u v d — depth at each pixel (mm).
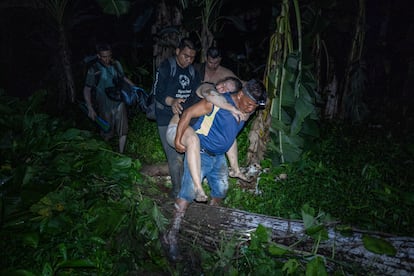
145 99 5875
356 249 3375
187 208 3936
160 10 7160
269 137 5621
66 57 8336
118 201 4070
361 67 7578
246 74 9406
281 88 5332
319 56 7844
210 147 3760
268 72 5461
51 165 4297
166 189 5359
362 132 7137
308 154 5633
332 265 3422
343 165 5555
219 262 3551
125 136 6043
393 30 9594
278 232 3619
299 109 5254
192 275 3670
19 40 11031
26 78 10727
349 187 4910
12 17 10742
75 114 7738
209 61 4941
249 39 9438
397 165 5586
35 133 4789
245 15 8766
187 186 3773
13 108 5617
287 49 5387
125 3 6750
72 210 3824
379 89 9781
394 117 8234
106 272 3512
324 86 8680
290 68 5258
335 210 4500
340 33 8281
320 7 5953
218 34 7055
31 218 3703
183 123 3627
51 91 9375
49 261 3459
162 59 7277
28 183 3977
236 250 3643
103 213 3797
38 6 8461
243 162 5906
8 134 4770
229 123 3641
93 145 4652
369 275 3268
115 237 3744
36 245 3412
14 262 3402
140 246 3721
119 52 10805
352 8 7539
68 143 4715
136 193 4098
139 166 4648
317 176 5086
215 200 4273
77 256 3543
